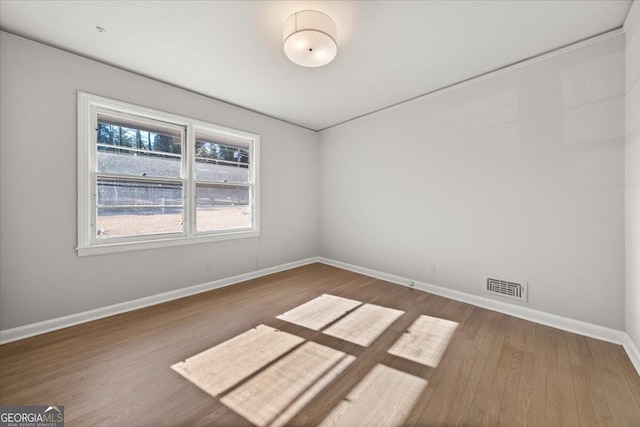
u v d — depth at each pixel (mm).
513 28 2016
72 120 2338
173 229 3037
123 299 2643
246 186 3758
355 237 4129
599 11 1836
